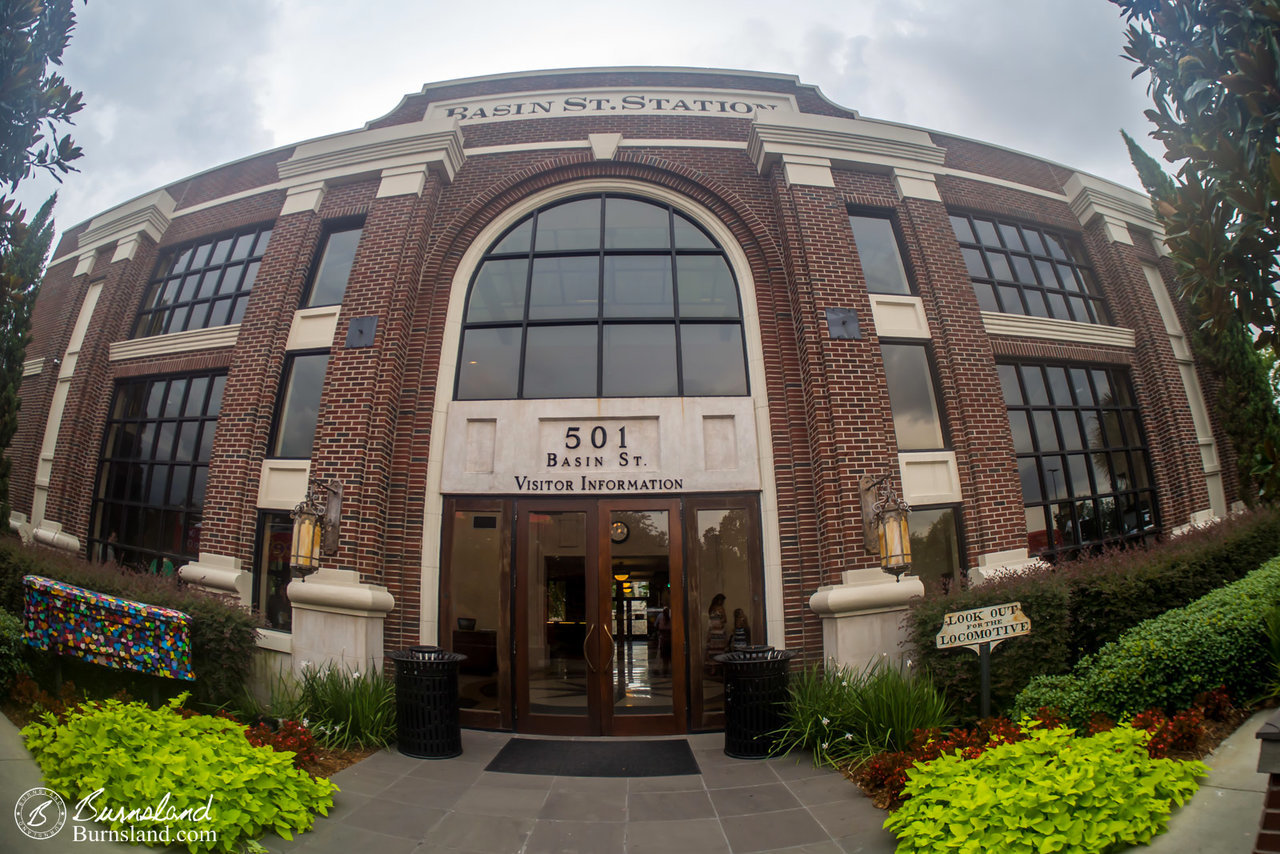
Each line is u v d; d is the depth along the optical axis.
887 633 7.77
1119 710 5.18
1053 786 3.73
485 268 9.70
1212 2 3.69
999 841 3.59
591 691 7.65
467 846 4.70
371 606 7.72
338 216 10.04
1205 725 4.98
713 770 6.25
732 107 10.48
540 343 9.06
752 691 6.64
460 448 8.57
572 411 8.53
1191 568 7.29
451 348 9.12
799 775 5.99
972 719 6.36
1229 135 3.60
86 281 12.77
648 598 7.98
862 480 7.88
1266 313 3.49
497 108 10.56
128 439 11.16
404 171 9.73
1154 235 12.53
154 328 11.74
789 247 9.21
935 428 9.27
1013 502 8.99
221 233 11.65
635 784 5.94
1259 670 5.41
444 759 6.55
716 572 8.09
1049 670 6.43
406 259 9.20
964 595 6.80
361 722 6.70
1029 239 11.76
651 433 8.45
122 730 4.48
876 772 5.35
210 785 4.13
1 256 5.68
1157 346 11.39
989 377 9.41
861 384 8.47
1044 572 7.25
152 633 6.36
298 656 7.97
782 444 8.52
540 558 8.12
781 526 8.25
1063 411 10.65
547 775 6.19
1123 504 10.71
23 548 7.98
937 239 9.89
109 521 10.90
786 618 8.00
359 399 8.45
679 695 7.68
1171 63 3.97
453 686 6.80
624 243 9.70
